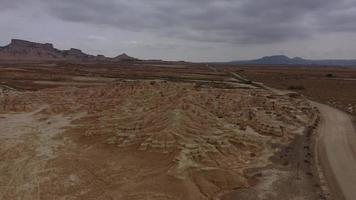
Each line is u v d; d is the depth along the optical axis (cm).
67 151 4828
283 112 7881
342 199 3631
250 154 4916
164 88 8725
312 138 5869
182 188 3622
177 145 4569
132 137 5019
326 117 7769
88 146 5038
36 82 13900
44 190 3638
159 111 6200
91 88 9638
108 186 3738
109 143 5028
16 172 4081
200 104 7362
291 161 4741
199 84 13462
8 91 10631
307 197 3669
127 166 4247
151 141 4750
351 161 4750
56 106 7581
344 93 11994
